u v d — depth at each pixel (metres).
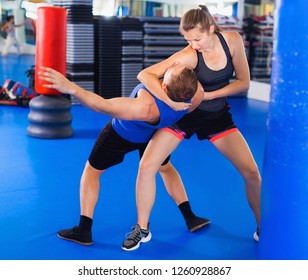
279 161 1.98
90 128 5.90
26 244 2.74
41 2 8.60
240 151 2.66
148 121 2.40
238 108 7.60
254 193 2.74
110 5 8.83
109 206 3.38
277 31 1.93
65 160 4.48
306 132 1.87
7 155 4.57
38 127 5.26
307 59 1.81
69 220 3.11
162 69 2.42
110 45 7.42
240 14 8.44
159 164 2.61
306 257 1.97
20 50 14.72
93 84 7.41
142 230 2.73
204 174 4.20
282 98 1.92
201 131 2.66
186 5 8.84
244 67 2.57
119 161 2.70
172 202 3.49
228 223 3.14
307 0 1.77
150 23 7.66
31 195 3.54
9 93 7.03
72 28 7.11
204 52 2.44
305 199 1.92
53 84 2.08
